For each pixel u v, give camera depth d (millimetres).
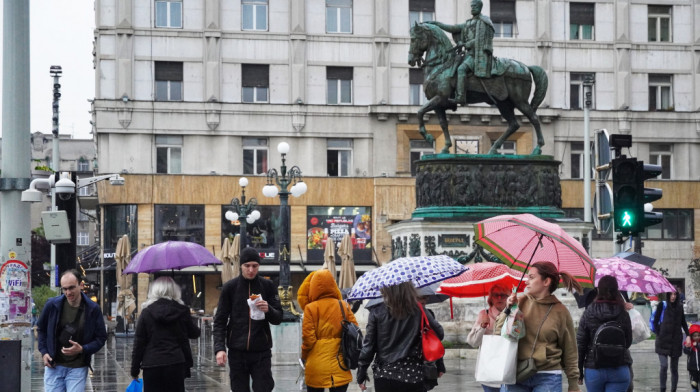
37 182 19000
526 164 31281
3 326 14477
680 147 62125
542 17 60656
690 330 19031
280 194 30812
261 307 13633
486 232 11898
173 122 57562
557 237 10742
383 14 59438
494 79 30672
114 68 57344
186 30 58000
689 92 62438
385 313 11320
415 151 59875
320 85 59250
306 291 13406
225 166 58125
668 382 22172
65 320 13453
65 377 13508
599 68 61344
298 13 58812
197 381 22578
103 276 58906
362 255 58719
